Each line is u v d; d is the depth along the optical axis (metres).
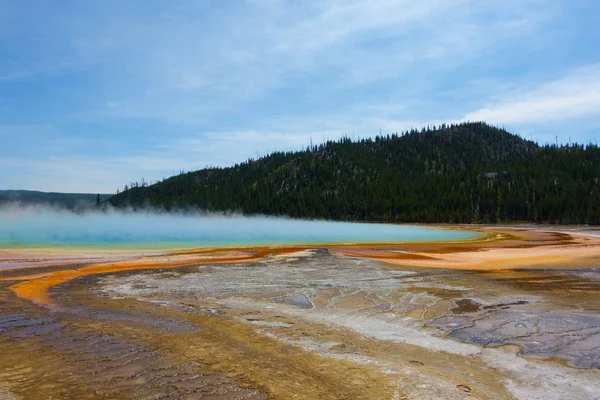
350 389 6.16
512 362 7.29
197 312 10.85
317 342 8.41
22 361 7.23
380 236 51.16
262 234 51.09
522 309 11.20
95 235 43.62
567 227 81.69
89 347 7.98
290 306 11.62
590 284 15.05
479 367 7.05
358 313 10.82
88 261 21.61
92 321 9.84
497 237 49.97
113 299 12.40
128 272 17.81
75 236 41.97
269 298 12.64
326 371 6.86
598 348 8.01
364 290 13.88
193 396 5.91
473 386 6.28
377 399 5.84
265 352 7.79
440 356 7.60
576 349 7.95
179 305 11.67
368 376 6.65
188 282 15.37
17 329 9.11
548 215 97.44
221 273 17.61
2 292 13.29
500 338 8.66
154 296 12.89
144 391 6.06
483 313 10.77
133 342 8.30
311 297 12.77
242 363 7.21
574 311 10.94
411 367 7.04
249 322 9.90
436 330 9.28
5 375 6.61
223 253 26.47
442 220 103.19
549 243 37.72
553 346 8.13
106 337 8.60
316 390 6.12
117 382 6.38
